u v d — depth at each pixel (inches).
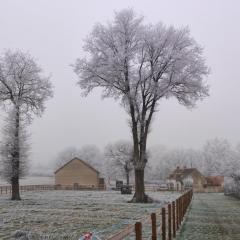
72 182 4517.7
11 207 1539.1
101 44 1849.2
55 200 2032.5
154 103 1836.9
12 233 780.0
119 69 1777.8
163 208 584.1
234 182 2824.8
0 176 2156.7
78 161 4544.8
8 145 2170.3
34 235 743.7
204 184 4891.7
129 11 1847.9
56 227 884.0
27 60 2250.2
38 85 2265.0
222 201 2149.4
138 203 1768.0
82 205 1644.9
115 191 3651.6
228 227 906.7
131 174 5049.2
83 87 1873.8
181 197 1007.6
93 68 1846.7
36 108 2265.0
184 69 1839.3
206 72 1860.2
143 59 1811.0
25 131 2219.5
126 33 1829.5
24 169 2165.4
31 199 2135.8
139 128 1900.8
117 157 4704.7
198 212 1322.6
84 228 861.8
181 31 1841.8
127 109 1873.8
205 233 792.9
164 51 1811.0
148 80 1802.4
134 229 370.3
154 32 1819.6
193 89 1840.6
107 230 808.3
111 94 1866.4
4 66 2222.0
